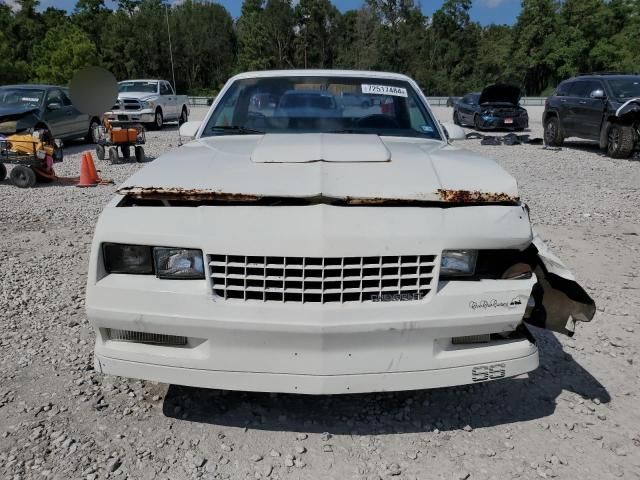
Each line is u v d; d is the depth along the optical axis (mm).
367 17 78188
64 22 64375
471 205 2393
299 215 2250
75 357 3361
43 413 2768
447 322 2279
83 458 2432
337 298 2227
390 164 2684
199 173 2580
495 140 15914
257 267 2219
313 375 2275
